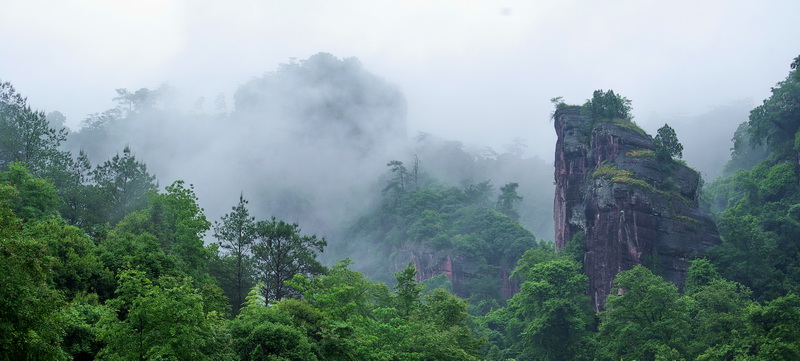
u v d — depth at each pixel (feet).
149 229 224.12
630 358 270.46
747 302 271.69
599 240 383.65
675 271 364.17
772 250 342.03
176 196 239.91
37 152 276.62
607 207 382.22
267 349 152.05
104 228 221.25
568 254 402.52
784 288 318.65
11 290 79.87
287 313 169.27
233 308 238.27
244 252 248.73
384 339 189.57
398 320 200.03
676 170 406.21
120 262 177.06
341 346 166.09
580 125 456.45
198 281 210.59
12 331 78.59
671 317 271.69
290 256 239.71
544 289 342.44
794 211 383.86
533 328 325.42
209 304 152.35
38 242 88.33
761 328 228.63
